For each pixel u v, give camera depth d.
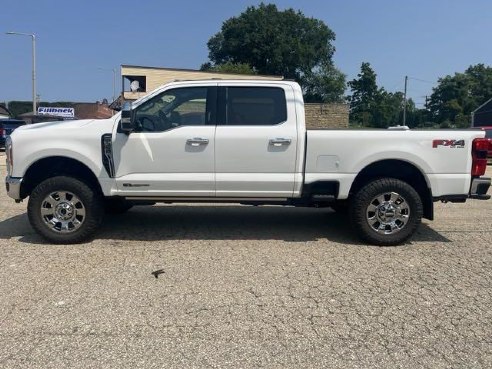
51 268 5.16
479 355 3.44
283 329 3.79
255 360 3.33
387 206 6.07
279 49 73.44
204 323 3.88
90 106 53.41
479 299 4.43
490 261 5.56
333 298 4.42
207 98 6.07
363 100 84.50
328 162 6.03
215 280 4.84
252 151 5.98
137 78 41.69
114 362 3.28
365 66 83.44
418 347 3.54
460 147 6.04
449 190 6.09
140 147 5.96
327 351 3.46
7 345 3.49
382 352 3.46
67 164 6.29
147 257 5.57
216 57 80.12
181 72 41.84
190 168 6.00
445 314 4.11
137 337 3.64
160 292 4.52
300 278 4.93
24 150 5.98
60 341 3.56
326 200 6.10
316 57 78.25
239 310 4.14
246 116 6.08
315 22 77.94
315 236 6.60
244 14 75.62
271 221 7.50
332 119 32.19
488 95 91.69
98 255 5.63
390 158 6.00
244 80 6.13
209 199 6.16
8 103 61.69
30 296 4.39
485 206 9.25
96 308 4.14
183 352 3.43
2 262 5.34
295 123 6.05
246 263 5.39
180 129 6.00
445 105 89.69
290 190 6.08
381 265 5.38
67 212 6.04
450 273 5.13
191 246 6.05
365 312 4.12
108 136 5.96
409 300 4.39
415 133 6.01
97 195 6.11
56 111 51.97
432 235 6.76
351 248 6.03
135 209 8.37
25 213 7.95
